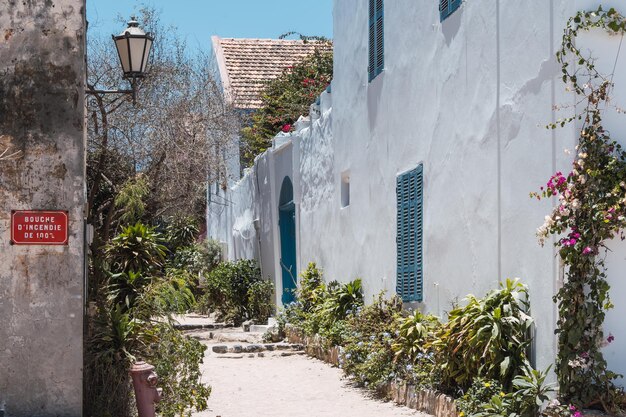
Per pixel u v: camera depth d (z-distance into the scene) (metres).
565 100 8.62
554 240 8.83
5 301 8.65
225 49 31.59
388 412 11.03
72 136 8.75
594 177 8.11
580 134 8.37
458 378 10.06
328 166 17.45
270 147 22.84
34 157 8.71
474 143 10.63
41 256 8.70
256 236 23.81
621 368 8.23
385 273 14.06
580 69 8.41
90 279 11.41
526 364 9.09
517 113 9.58
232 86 27.61
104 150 16.64
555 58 8.81
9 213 8.66
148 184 17.77
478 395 9.30
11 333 8.65
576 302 8.18
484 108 10.38
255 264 23.88
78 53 8.77
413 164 12.75
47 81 8.73
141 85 19.88
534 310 9.23
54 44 8.75
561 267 8.56
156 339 10.53
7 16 8.71
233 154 24.64
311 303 17.64
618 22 8.29
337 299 15.70
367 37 14.92
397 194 13.33
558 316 8.70
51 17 8.76
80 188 8.74
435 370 10.75
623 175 8.05
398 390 11.75
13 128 8.70
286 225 21.59
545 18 9.02
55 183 8.72
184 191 20.53
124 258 11.83
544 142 9.02
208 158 21.50
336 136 16.84
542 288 9.06
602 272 8.15
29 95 8.72
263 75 30.20
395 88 13.54
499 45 9.99
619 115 8.31
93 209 19.00
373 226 14.66
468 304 10.13
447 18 11.47
